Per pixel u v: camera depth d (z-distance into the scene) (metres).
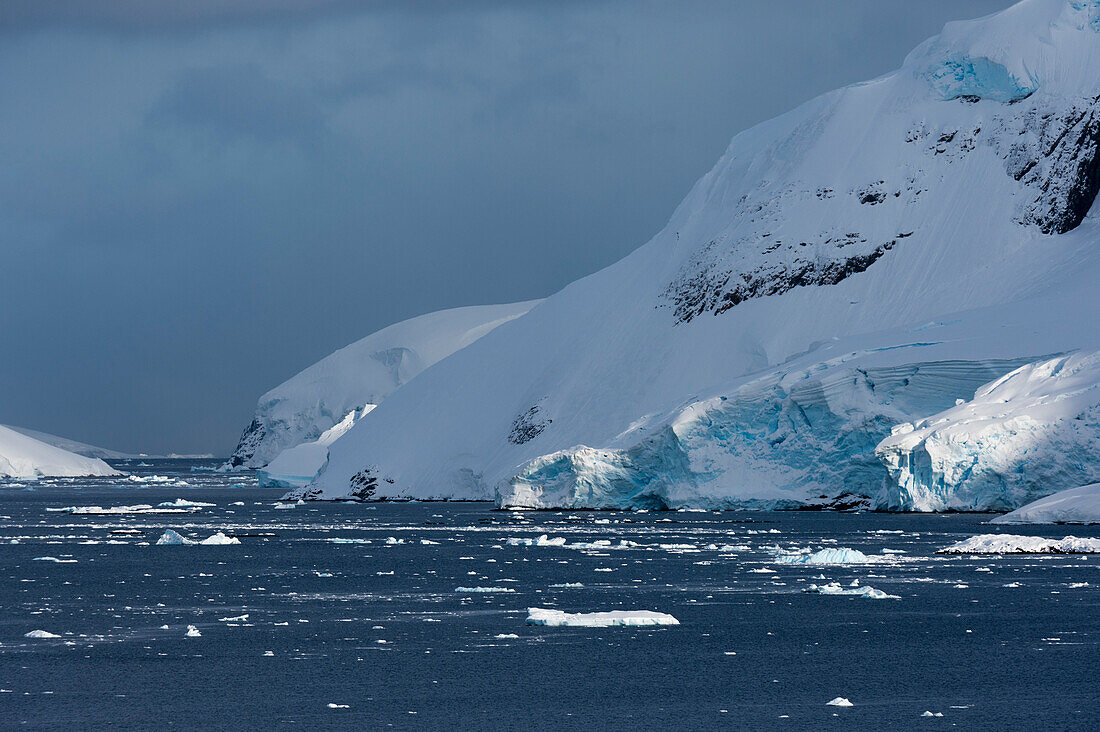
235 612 157.88
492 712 100.00
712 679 112.94
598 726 95.56
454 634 138.25
